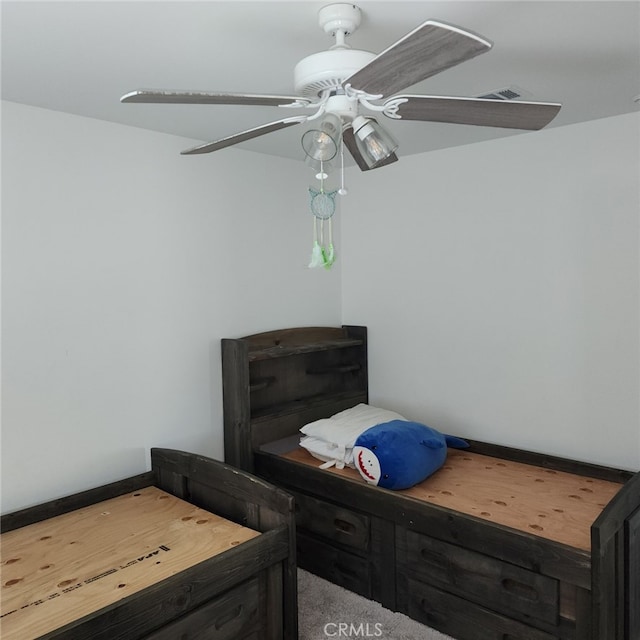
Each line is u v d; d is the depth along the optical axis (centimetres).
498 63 181
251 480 216
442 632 223
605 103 225
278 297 317
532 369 276
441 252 306
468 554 213
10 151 213
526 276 275
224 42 161
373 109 144
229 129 254
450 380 307
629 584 196
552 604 192
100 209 240
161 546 199
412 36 102
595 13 146
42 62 175
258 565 193
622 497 195
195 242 275
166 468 254
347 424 284
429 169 308
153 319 260
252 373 302
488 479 256
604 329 253
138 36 157
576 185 257
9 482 217
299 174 327
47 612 160
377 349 341
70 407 233
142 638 163
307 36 158
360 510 248
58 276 228
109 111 226
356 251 347
